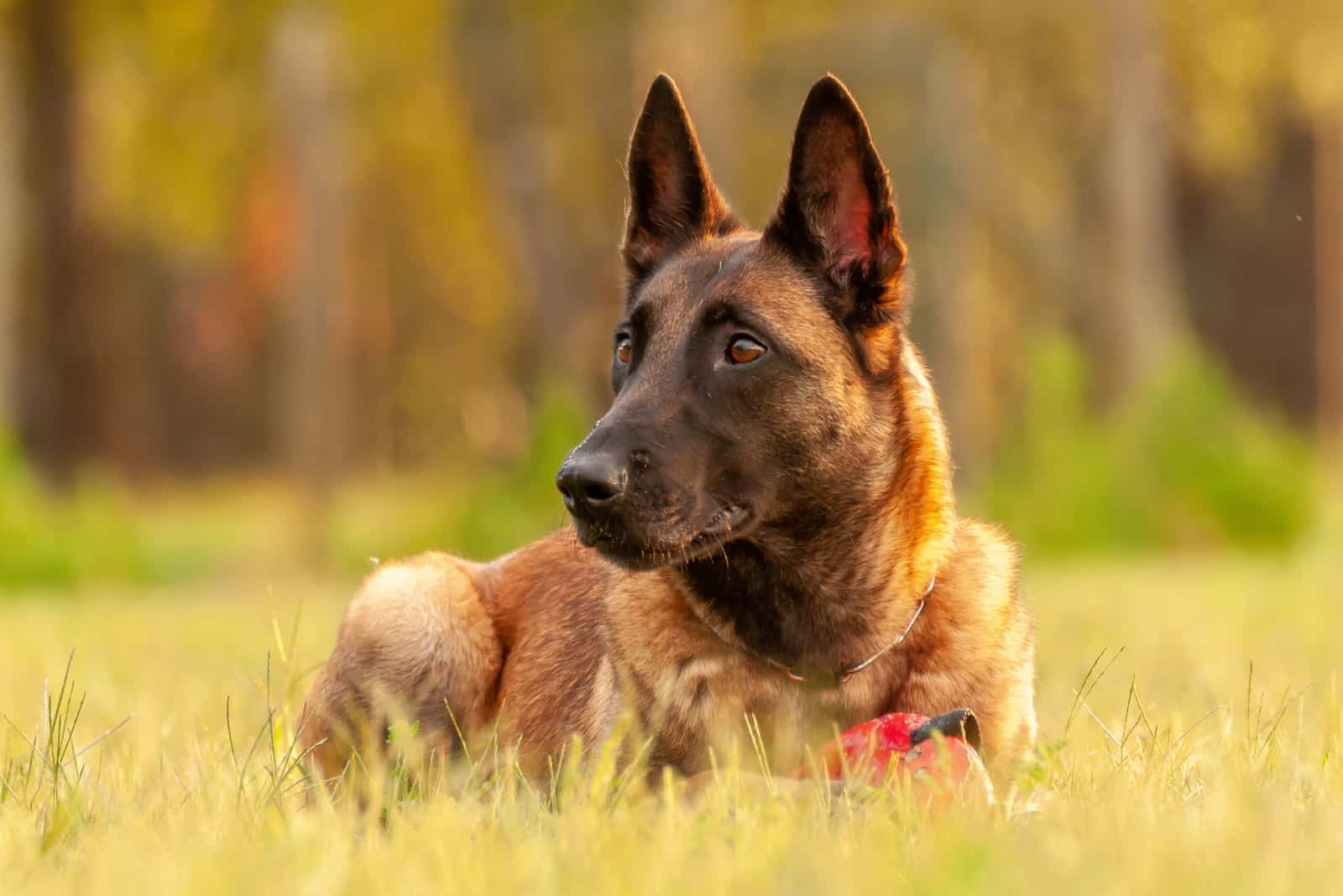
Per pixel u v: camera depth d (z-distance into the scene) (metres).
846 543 4.93
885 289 5.04
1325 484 24.94
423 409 37.94
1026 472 19.48
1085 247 25.48
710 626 4.94
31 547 18.86
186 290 41.09
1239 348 37.69
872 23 20.34
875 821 3.95
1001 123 26.08
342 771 5.39
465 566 6.25
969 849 3.54
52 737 5.05
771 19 24.17
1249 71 29.05
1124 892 3.28
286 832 4.02
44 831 4.20
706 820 3.97
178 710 6.77
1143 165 24.22
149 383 40.50
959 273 19.59
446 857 3.70
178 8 26.64
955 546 5.20
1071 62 25.98
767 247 5.07
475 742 5.82
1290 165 36.50
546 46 21.53
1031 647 5.25
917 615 4.97
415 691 5.79
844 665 4.94
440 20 24.03
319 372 21.06
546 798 5.17
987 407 25.31
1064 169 26.36
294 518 20.97
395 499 31.47
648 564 4.70
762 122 21.53
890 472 5.00
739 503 4.84
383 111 25.55
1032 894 3.30
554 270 21.81
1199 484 18.86
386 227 34.16
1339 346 36.91
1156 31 26.27
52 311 27.84
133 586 19.25
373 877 3.62
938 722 4.38
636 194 5.57
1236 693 6.96
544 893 3.46
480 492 17.27
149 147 29.20
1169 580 14.59
